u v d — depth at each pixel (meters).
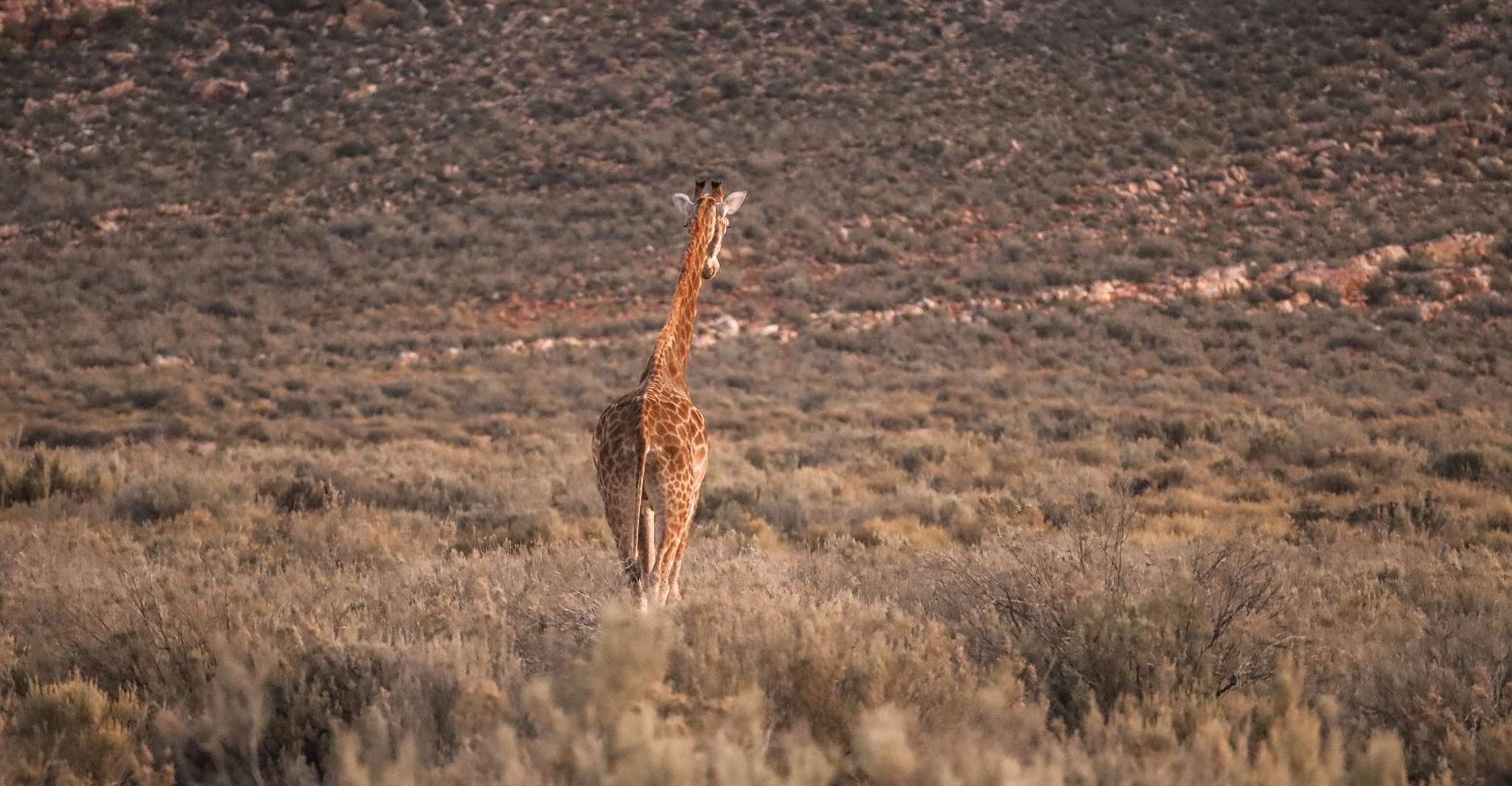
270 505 20.83
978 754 5.71
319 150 74.75
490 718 6.02
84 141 76.50
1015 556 12.09
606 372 50.28
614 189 70.19
